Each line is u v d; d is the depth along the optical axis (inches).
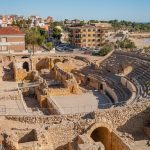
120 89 2780.5
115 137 1606.8
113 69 3339.1
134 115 1831.9
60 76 3314.5
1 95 2546.8
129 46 6309.1
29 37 5570.9
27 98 2834.6
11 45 4709.6
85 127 1624.0
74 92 2874.0
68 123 1619.1
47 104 2519.7
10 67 4023.1
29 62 4183.1
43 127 1573.6
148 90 2357.3
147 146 1625.2
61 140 1596.9
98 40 6939.0
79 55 4574.3
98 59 4232.3
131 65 3314.5
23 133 1499.8
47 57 4249.5
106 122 1656.0
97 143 1382.9
